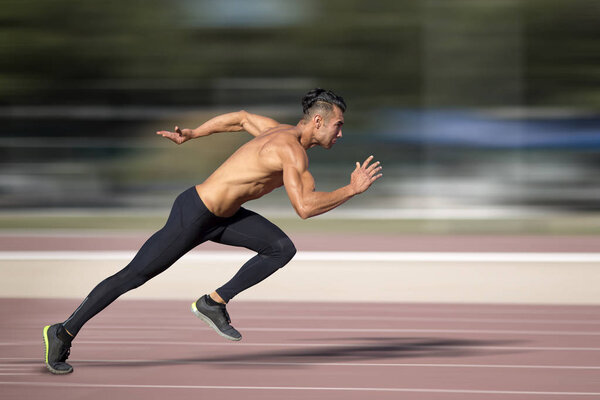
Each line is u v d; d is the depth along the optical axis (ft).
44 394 48.06
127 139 185.26
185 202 50.72
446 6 178.40
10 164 185.68
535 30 178.50
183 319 70.79
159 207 183.01
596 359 56.70
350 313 73.72
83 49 185.26
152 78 185.47
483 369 53.98
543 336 64.23
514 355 57.88
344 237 133.28
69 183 184.75
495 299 80.18
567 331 65.92
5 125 186.29
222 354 58.39
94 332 65.67
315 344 61.57
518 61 179.42
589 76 177.47
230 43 182.39
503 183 177.88
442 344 61.52
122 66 184.96
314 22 180.65
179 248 50.85
